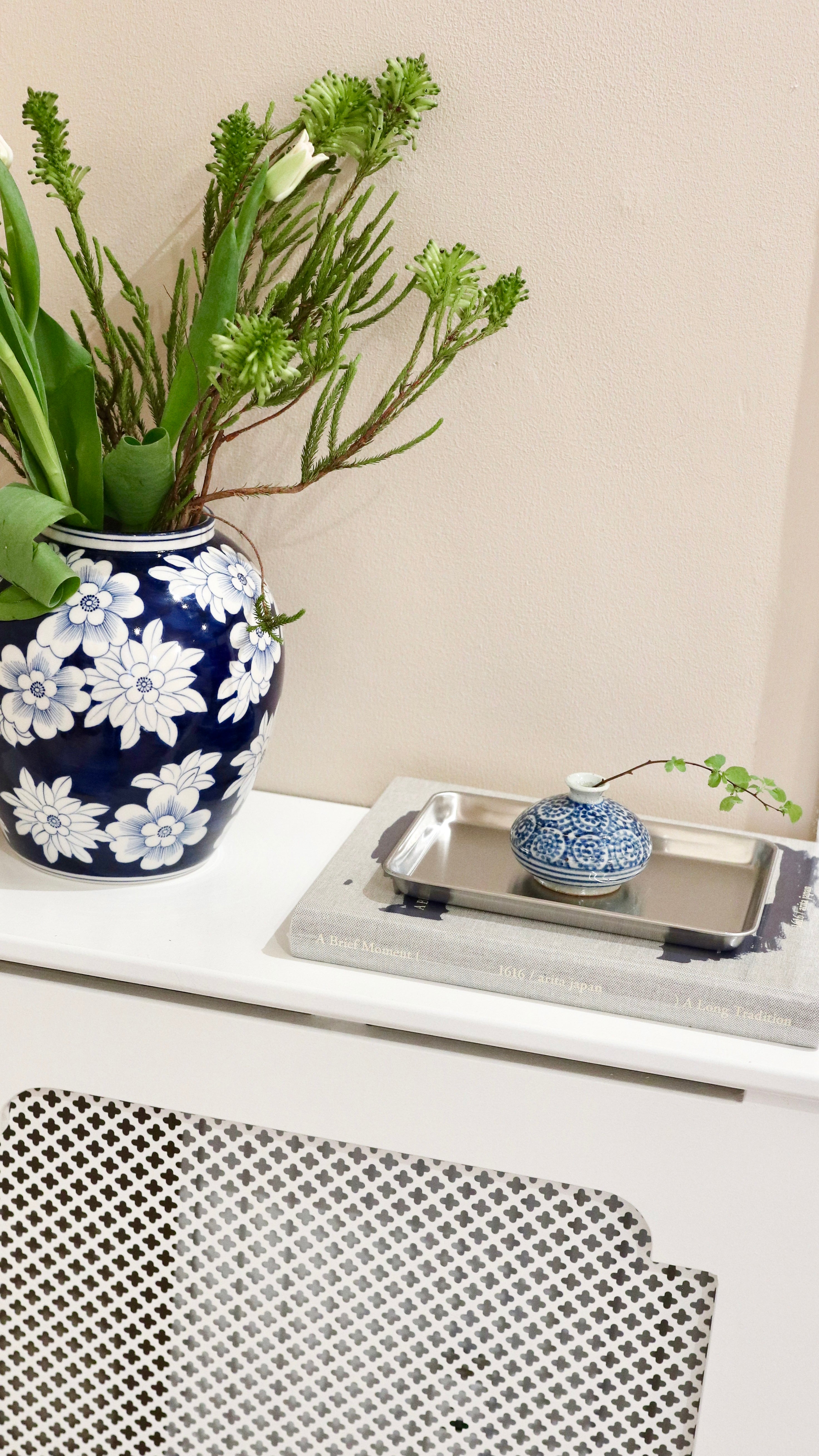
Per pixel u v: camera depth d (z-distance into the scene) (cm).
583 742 99
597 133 85
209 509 99
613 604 95
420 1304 87
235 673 82
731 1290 78
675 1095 75
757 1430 81
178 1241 91
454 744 101
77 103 92
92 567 80
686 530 92
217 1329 92
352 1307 90
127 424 88
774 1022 74
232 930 84
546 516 94
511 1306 85
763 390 88
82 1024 83
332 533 98
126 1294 95
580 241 88
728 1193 76
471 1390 94
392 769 103
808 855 92
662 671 96
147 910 85
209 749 82
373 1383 95
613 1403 92
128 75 91
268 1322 97
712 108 83
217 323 77
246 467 98
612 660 96
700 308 87
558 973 76
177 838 86
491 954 77
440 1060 78
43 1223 92
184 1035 82
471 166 88
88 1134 96
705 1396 81
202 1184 95
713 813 98
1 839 95
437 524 96
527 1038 75
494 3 84
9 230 76
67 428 81
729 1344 79
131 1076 84
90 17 90
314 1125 82
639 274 88
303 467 84
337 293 91
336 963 80
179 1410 98
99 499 82
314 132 80
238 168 81
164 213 93
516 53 85
